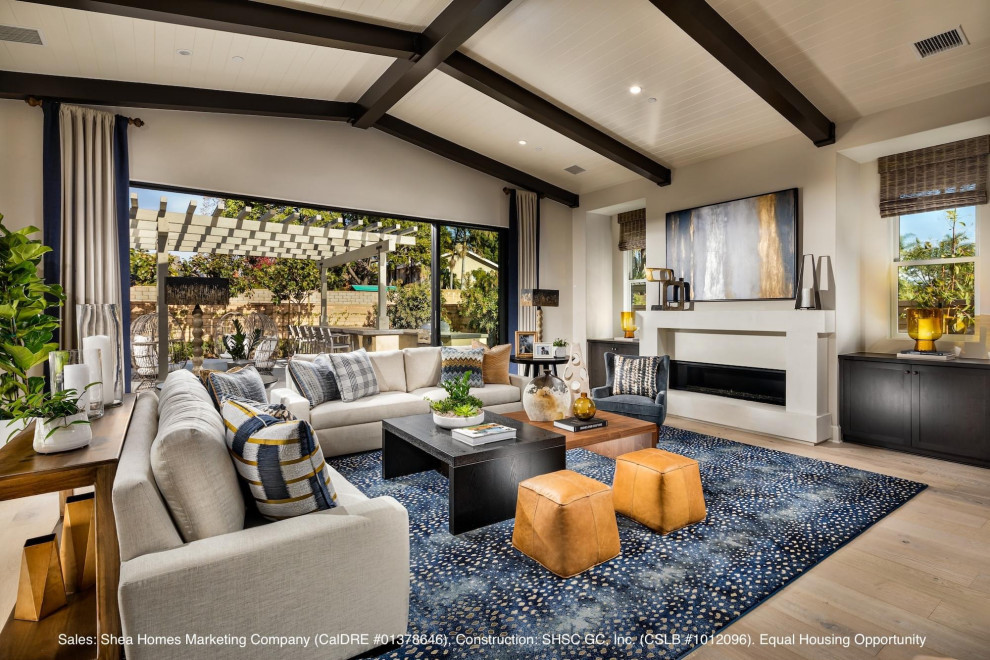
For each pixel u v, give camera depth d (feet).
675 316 18.20
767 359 16.72
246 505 6.03
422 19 11.93
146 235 19.20
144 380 18.22
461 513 8.87
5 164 12.69
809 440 14.51
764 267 16.03
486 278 23.03
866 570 7.56
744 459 13.02
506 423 11.02
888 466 12.50
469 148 19.47
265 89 14.94
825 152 14.80
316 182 17.17
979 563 7.77
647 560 7.83
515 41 12.78
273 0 10.75
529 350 20.20
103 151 13.65
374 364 15.43
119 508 4.54
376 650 5.71
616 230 23.31
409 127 18.06
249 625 4.82
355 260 24.49
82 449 5.65
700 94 14.12
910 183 14.66
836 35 11.17
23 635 5.39
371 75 14.58
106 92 13.26
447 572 7.54
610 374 16.60
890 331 15.49
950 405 12.87
